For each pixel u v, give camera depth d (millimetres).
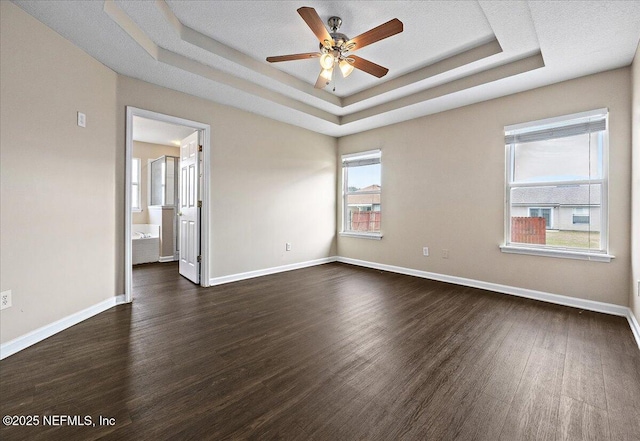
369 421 1361
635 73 2449
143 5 2119
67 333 2289
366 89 3861
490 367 1837
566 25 2145
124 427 1304
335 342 2182
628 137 2656
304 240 4887
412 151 4293
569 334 2316
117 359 1903
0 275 1913
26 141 2072
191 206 3939
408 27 2551
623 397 1540
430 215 4102
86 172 2584
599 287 2826
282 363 1877
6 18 1939
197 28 2605
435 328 2436
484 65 2951
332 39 2283
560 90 3014
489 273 3562
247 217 4090
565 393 1575
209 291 3479
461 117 3768
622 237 2699
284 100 3799
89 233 2623
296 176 4727
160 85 3195
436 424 1343
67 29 2225
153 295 3312
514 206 3408
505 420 1368
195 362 1879
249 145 4074
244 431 1291
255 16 2436
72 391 1561
